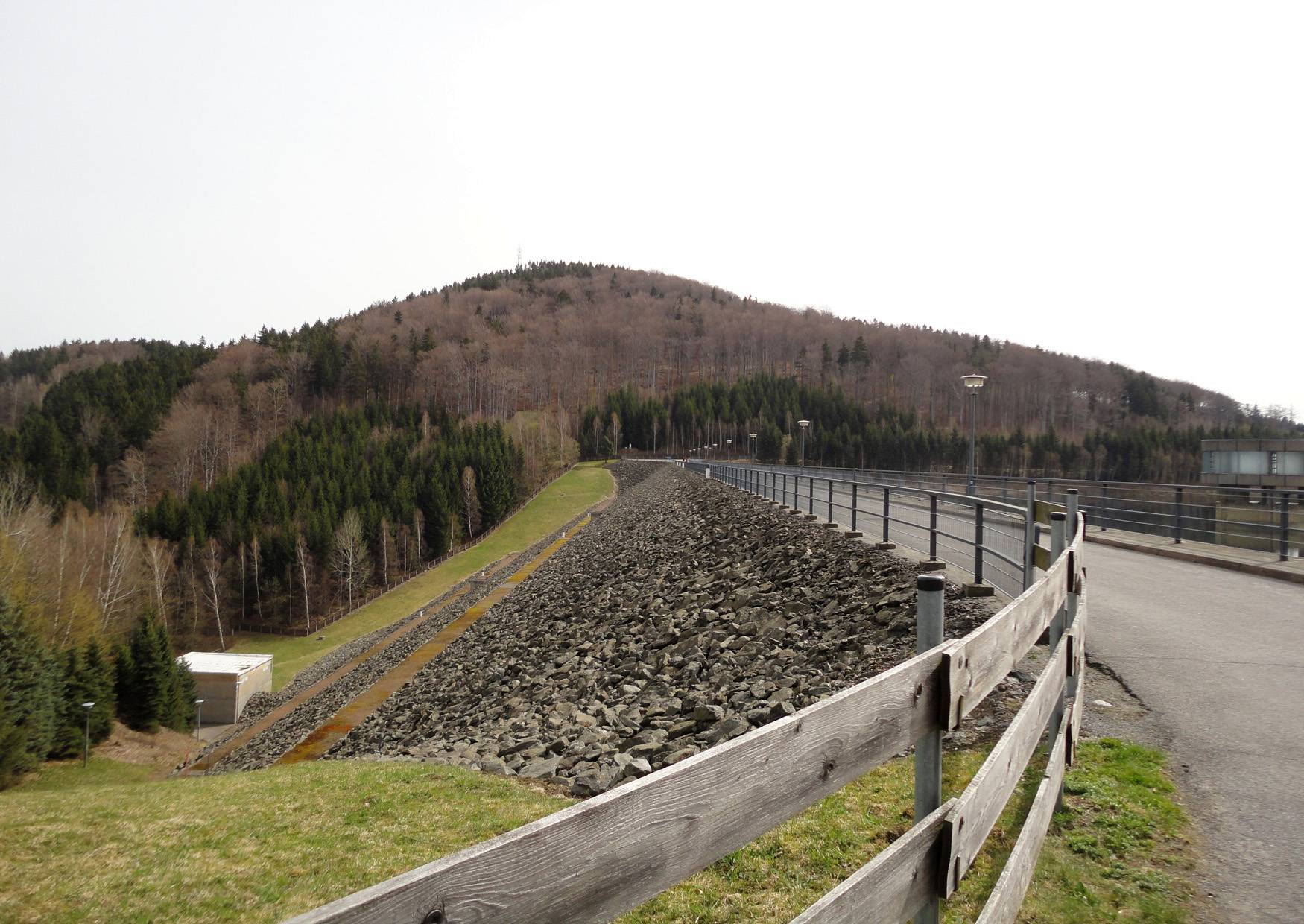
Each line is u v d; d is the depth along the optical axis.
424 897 0.87
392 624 56.16
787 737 1.48
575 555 42.81
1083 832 3.91
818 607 10.72
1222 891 3.38
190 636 59.62
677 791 1.25
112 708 31.84
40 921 5.84
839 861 4.39
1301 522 12.76
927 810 2.06
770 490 26.33
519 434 122.50
